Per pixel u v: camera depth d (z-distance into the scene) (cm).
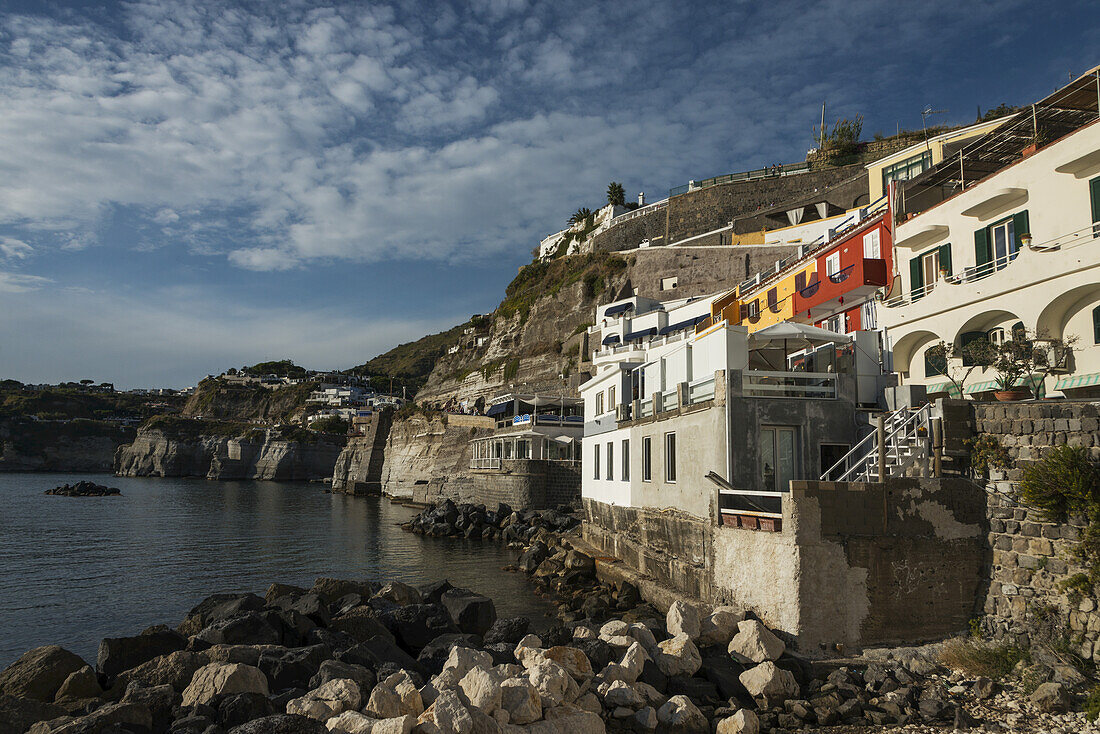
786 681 1325
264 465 15850
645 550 2506
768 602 1554
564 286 8381
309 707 1180
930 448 1594
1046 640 1332
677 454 2225
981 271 2402
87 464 19000
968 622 1495
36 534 5397
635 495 2706
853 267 3055
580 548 3359
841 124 7094
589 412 3697
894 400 1959
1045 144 2427
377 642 1741
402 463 9288
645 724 1202
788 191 6881
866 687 1325
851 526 1489
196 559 4128
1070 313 2097
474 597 2161
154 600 3008
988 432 1531
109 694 1439
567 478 5506
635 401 2748
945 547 1507
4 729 1144
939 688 1298
